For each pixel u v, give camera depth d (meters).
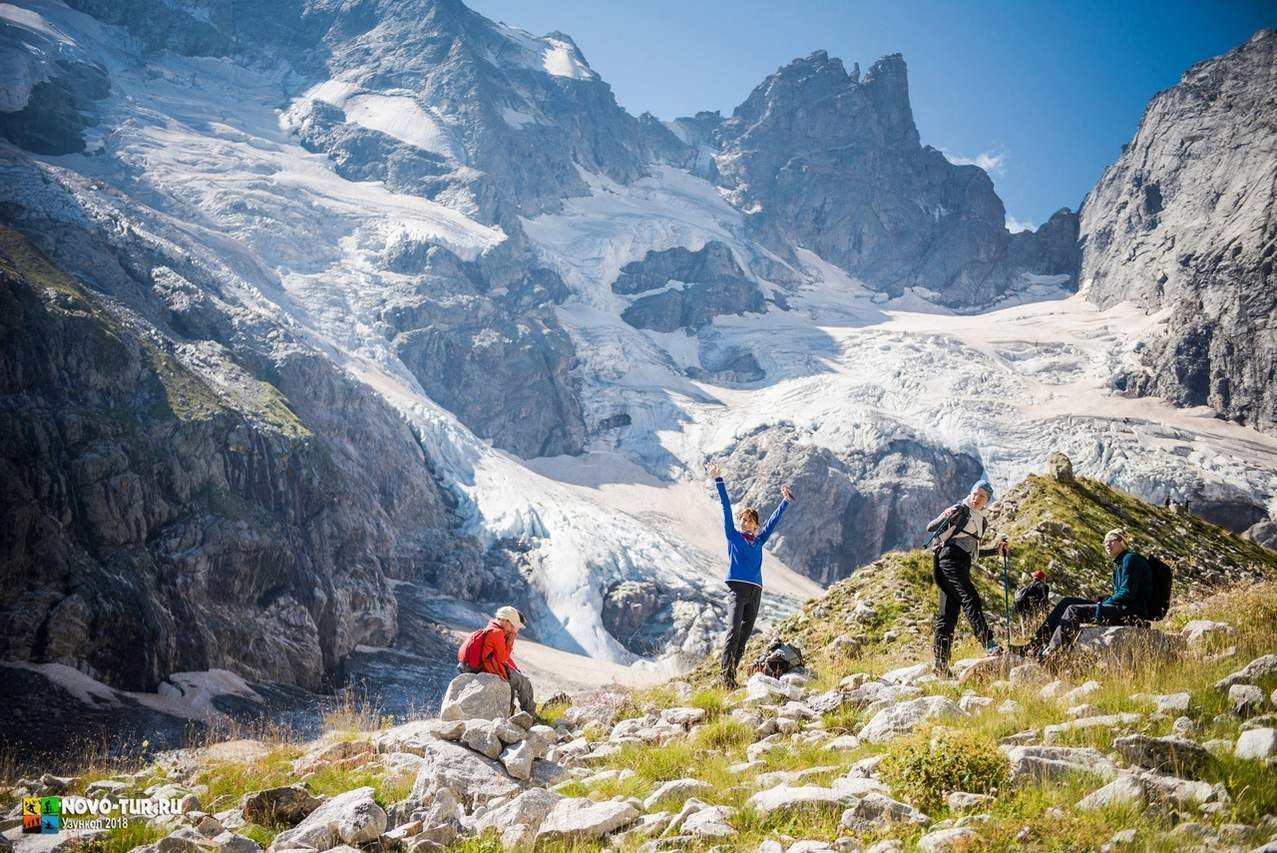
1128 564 12.39
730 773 9.95
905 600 20.44
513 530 183.12
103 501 95.12
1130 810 7.14
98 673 81.19
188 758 16.34
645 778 10.45
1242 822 6.83
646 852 8.02
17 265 118.19
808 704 12.38
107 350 110.62
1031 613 14.71
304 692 98.44
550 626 163.50
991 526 27.19
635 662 158.12
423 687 113.00
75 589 82.94
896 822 7.65
